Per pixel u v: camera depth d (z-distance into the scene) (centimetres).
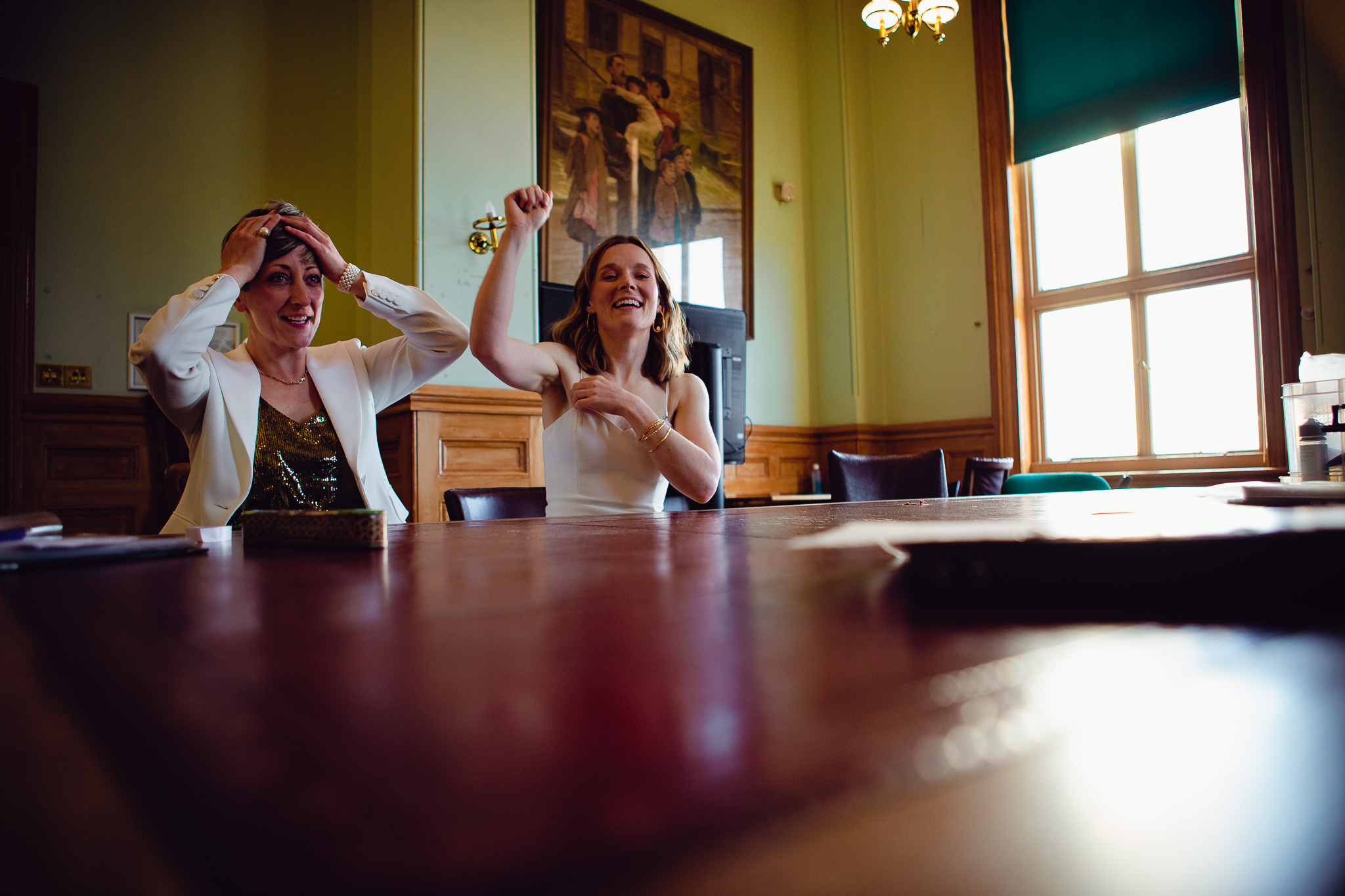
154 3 406
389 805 12
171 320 156
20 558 56
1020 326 564
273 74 438
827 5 633
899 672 20
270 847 10
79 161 384
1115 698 18
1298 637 24
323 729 16
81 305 382
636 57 538
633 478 196
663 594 38
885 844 11
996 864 11
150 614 34
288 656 24
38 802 12
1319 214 435
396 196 428
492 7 446
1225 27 471
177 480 312
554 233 496
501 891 9
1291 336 441
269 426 179
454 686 20
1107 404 534
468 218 430
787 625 28
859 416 611
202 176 415
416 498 393
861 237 627
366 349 203
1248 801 13
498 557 62
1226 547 30
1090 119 525
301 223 180
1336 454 237
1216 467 484
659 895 9
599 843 10
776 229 620
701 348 274
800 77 645
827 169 632
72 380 377
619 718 17
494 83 445
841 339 620
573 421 196
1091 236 541
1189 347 499
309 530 73
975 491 373
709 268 575
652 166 545
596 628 28
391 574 50
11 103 367
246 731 16
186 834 11
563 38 502
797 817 11
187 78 414
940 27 456
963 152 583
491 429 420
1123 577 30
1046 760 14
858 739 15
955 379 587
